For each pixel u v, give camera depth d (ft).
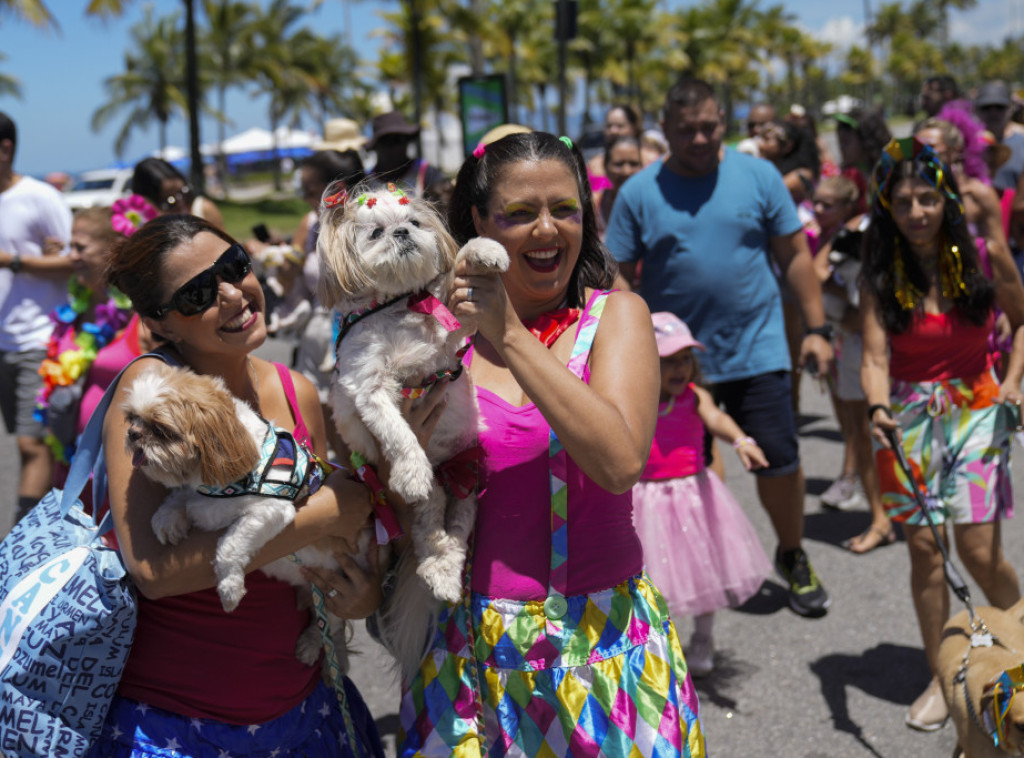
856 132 23.07
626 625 6.54
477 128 33.30
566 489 6.46
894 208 10.75
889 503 11.31
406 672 7.01
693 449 12.58
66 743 6.06
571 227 6.63
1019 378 11.20
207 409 5.70
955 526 11.12
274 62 207.51
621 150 21.08
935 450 10.99
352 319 6.70
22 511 15.47
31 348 15.88
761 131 26.25
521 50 161.79
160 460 5.61
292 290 17.10
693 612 12.19
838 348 16.71
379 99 210.79
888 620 14.10
